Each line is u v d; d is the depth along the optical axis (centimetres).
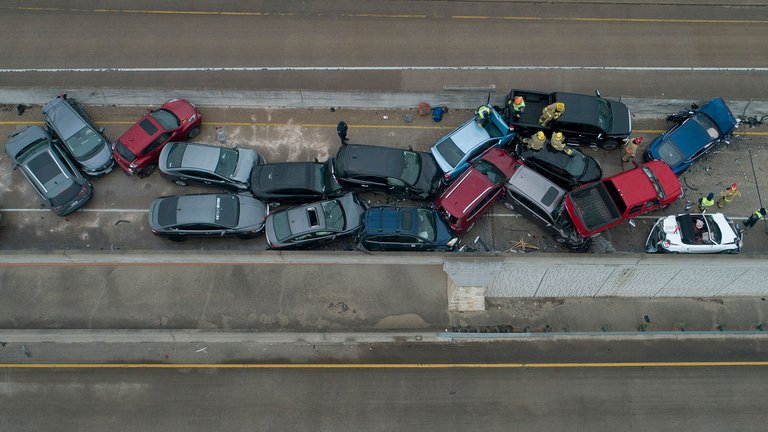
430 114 2642
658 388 2266
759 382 2283
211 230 2317
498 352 2306
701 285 2336
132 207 2477
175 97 2648
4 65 2912
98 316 2297
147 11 3041
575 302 2431
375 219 2248
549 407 2225
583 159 2348
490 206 2434
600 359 2309
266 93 2606
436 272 2347
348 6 3045
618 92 2809
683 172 2497
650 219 2406
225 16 3023
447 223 2286
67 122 2498
